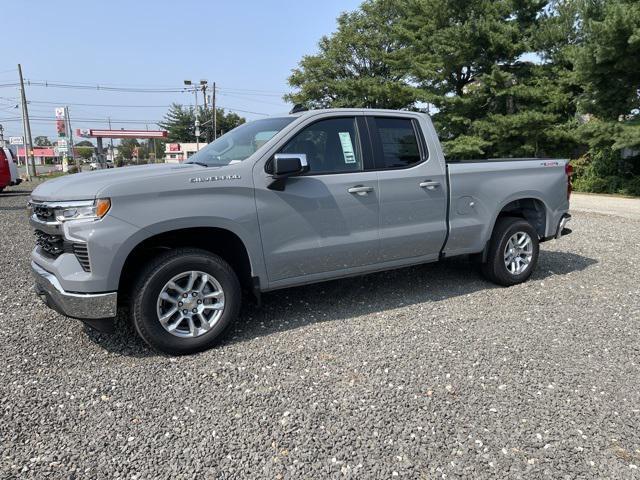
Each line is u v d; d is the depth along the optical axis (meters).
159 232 3.66
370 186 4.55
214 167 4.01
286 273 4.26
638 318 4.56
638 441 2.71
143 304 3.64
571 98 19.52
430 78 22.44
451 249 5.19
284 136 4.22
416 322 4.47
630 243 8.13
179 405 3.09
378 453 2.62
